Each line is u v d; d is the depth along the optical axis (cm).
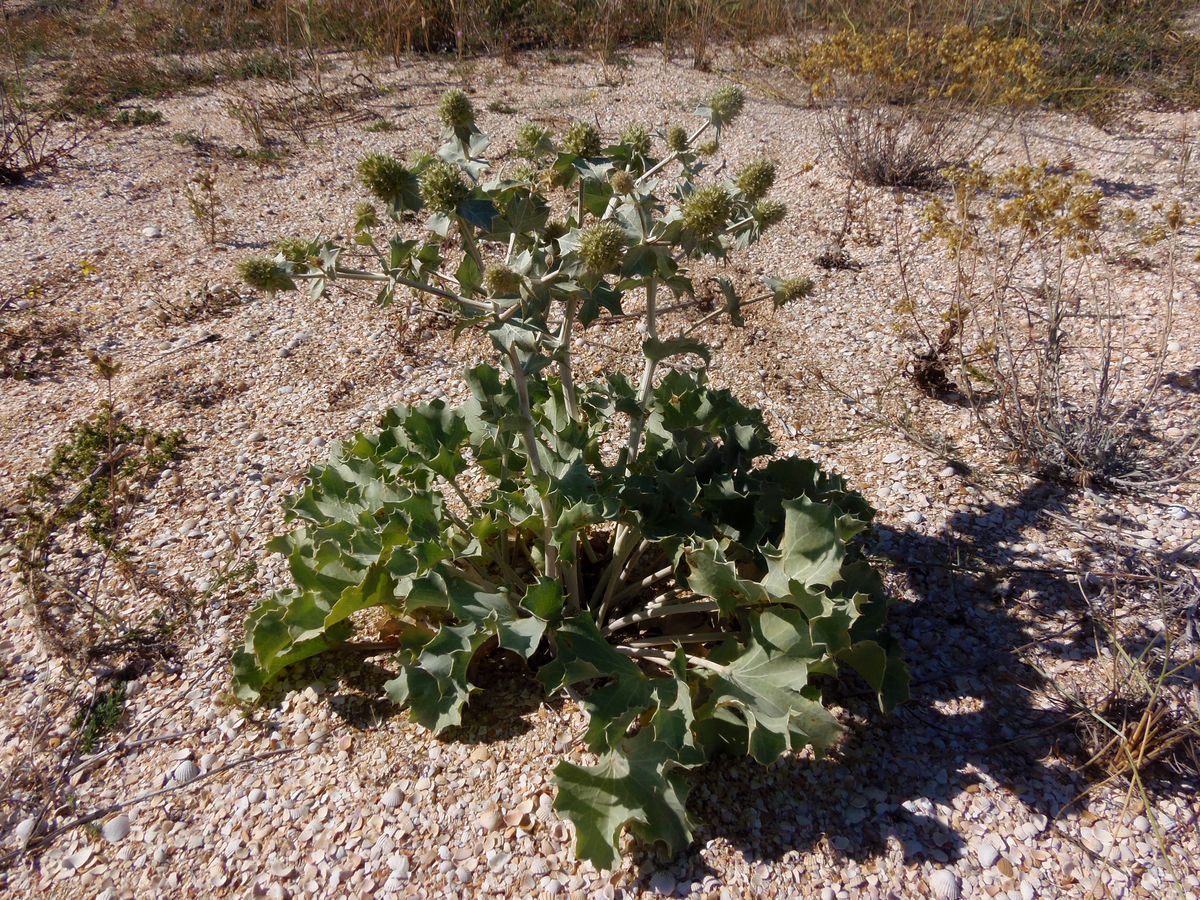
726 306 61
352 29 247
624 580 71
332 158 168
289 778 59
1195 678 64
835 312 117
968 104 161
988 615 71
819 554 57
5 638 71
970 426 94
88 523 82
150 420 96
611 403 66
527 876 53
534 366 52
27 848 56
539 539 67
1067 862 54
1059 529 80
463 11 238
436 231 51
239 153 171
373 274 53
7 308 119
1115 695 61
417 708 58
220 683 66
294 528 81
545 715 62
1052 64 196
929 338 108
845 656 59
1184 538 78
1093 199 91
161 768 60
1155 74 198
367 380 104
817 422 96
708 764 59
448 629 57
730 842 55
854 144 156
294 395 101
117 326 116
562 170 60
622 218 55
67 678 67
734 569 56
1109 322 91
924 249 131
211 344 112
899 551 78
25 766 61
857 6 221
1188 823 56
